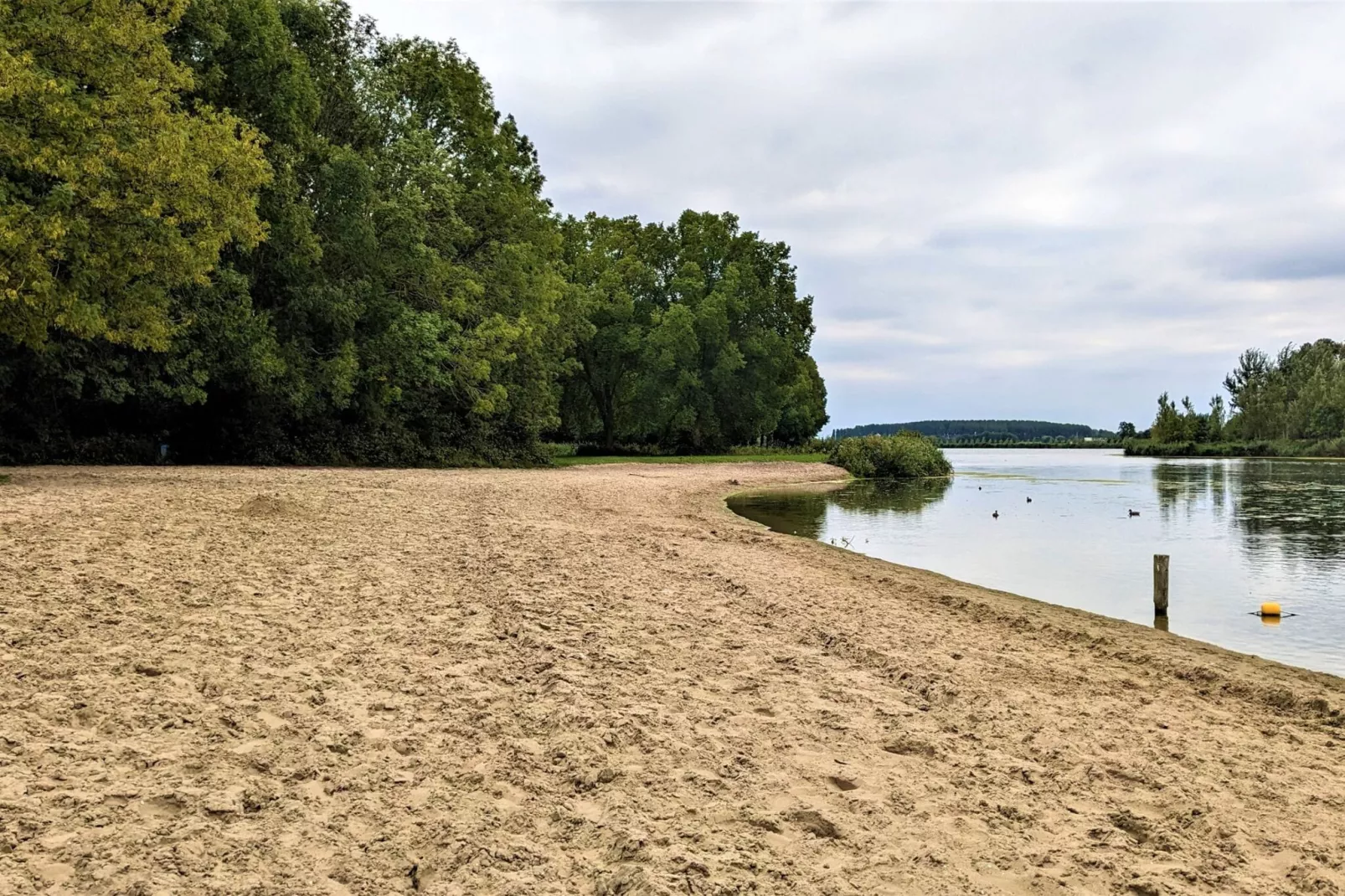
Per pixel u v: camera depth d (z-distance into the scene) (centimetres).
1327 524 2400
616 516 1966
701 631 847
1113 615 1209
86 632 671
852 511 2794
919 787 487
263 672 609
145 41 1870
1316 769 569
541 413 4481
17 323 1761
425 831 390
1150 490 3878
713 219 6675
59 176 1684
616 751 507
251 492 1752
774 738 553
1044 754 562
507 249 3947
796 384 7106
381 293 3366
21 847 346
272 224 2870
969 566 1653
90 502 1409
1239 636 1080
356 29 3556
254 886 330
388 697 577
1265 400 10056
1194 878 395
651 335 5800
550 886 346
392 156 3562
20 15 1720
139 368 2638
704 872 364
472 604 888
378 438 3544
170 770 433
